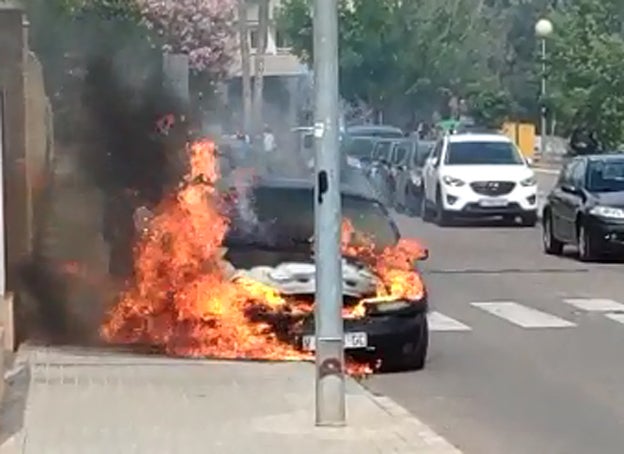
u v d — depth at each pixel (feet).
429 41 242.78
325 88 44.83
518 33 282.36
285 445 42.63
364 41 237.04
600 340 69.87
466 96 259.60
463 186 150.20
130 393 51.34
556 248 118.93
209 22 194.70
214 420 46.37
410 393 54.95
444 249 123.75
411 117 254.06
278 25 231.50
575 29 186.09
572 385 56.70
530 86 274.36
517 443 45.39
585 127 187.93
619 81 181.98
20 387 52.49
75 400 49.85
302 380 54.34
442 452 41.98
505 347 67.67
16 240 65.41
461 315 79.82
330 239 45.32
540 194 169.48
